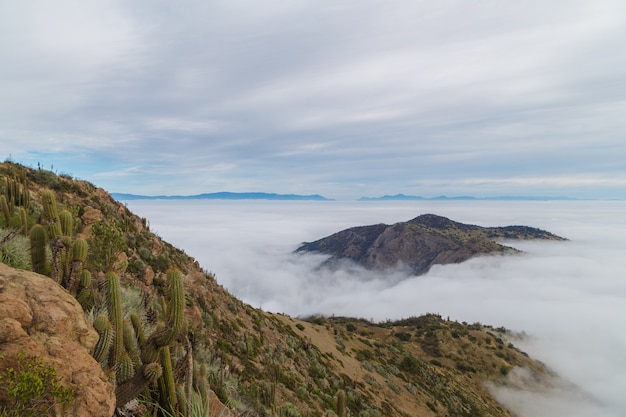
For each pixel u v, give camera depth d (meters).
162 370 4.03
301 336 40.97
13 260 6.57
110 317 3.94
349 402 27.48
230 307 27.94
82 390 2.89
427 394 49.75
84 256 5.02
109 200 27.56
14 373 2.51
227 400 7.36
